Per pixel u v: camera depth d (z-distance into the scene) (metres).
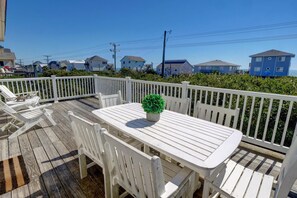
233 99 3.48
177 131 1.53
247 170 1.42
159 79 6.48
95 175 1.93
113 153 1.20
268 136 3.06
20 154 2.37
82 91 6.48
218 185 1.23
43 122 3.67
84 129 1.48
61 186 1.75
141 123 1.73
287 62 28.11
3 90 3.87
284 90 3.28
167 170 1.48
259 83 4.16
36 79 5.26
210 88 2.96
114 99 2.78
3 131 3.18
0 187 1.72
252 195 1.14
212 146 1.26
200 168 1.02
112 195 1.40
